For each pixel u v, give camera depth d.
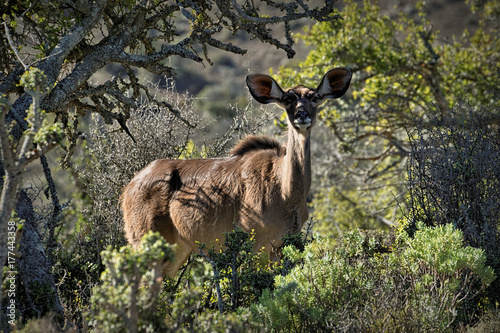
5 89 14.77
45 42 15.30
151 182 17.50
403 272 13.05
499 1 35.00
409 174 16.20
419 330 11.07
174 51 16.27
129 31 16.17
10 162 9.76
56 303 13.08
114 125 20.66
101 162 20.11
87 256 17.27
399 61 29.53
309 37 31.06
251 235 16.00
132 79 16.73
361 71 32.34
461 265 12.05
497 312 12.33
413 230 15.41
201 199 16.64
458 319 12.38
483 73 30.55
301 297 11.55
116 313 9.05
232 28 17.17
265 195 15.94
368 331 10.99
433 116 17.48
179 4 16.14
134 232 17.50
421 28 31.12
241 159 17.09
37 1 15.25
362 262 13.54
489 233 14.69
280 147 17.48
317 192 35.78
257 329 10.21
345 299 11.67
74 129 16.42
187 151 22.11
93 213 18.78
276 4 16.95
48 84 13.74
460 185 15.40
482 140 16.00
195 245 16.98
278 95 16.56
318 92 16.69
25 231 13.33
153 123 20.80
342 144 30.16
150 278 9.59
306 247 12.40
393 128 29.92
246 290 13.25
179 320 9.98
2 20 15.90
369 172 31.22
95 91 15.25
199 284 13.05
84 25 15.45
